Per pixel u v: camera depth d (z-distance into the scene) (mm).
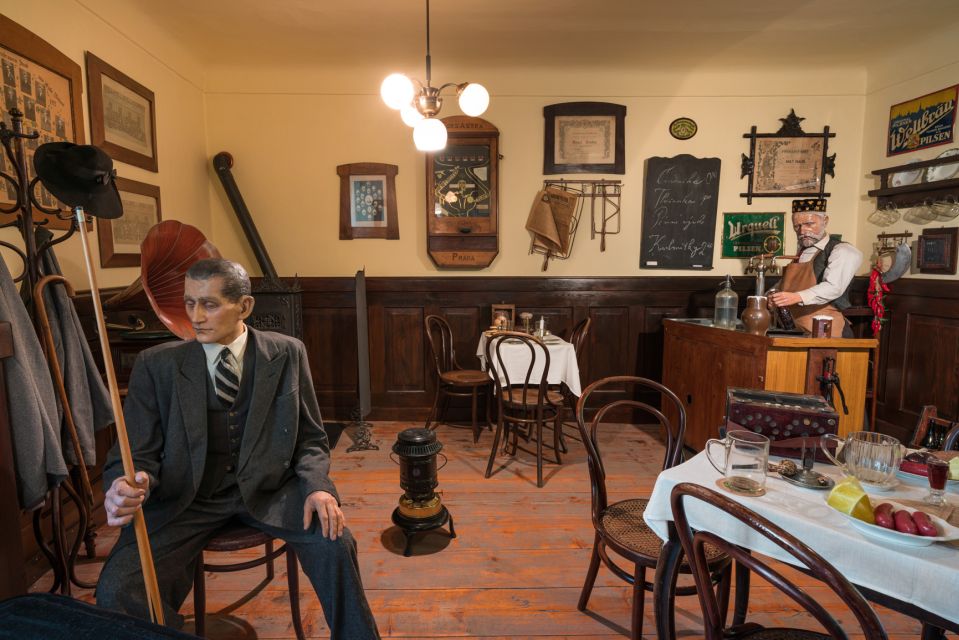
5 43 1990
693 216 4031
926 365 3391
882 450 1256
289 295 3486
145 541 1134
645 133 3998
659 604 1351
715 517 1229
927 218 3389
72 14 2457
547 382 2980
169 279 1625
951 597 922
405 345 4094
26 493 1534
